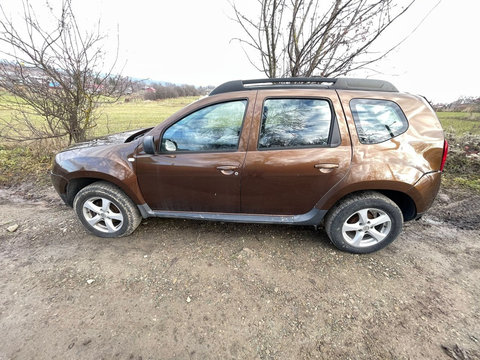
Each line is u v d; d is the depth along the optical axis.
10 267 2.20
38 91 4.63
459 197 3.44
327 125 2.08
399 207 2.35
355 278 2.06
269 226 2.82
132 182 2.34
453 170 4.12
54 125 5.20
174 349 1.51
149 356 1.47
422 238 2.62
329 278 2.06
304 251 2.39
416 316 1.72
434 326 1.64
